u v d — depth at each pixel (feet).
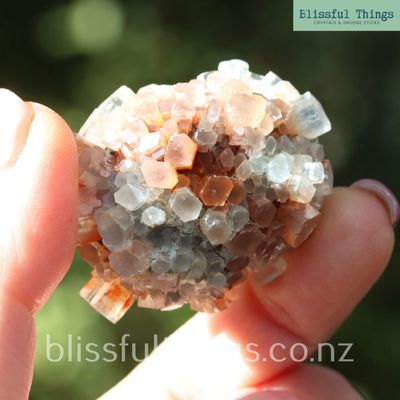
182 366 0.75
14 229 0.58
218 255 0.64
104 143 0.63
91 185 0.62
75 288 1.04
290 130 0.65
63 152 0.59
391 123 1.33
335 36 1.35
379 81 1.34
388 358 1.08
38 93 1.32
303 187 0.64
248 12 1.38
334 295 0.70
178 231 0.62
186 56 1.33
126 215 0.62
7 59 1.33
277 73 1.33
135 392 0.75
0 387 0.59
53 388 1.00
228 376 0.74
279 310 0.72
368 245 0.69
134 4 1.37
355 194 0.69
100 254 0.64
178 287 0.64
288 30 1.35
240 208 0.63
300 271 0.69
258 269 0.67
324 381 0.74
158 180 0.61
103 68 1.33
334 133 1.31
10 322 0.59
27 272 0.59
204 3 1.38
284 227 0.65
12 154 0.58
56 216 0.58
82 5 1.37
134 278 0.63
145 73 1.32
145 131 0.62
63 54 1.35
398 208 0.70
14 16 1.36
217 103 0.62
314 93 1.32
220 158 0.62
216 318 0.74
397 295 1.15
